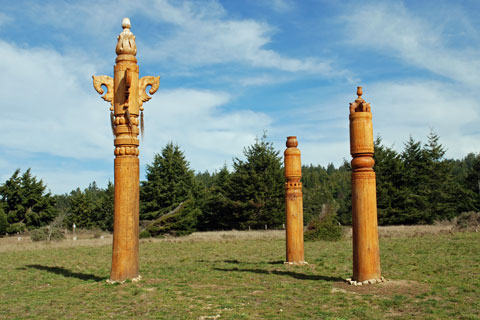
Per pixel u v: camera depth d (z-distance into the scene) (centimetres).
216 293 945
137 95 1112
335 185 7744
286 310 791
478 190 4641
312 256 1720
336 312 770
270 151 4756
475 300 834
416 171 4741
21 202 4925
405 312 756
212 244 2511
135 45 1132
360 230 1016
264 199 4547
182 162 4972
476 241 1991
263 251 2020
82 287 1064
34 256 1975
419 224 4362
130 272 1077
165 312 787
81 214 5750
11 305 895
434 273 1166
